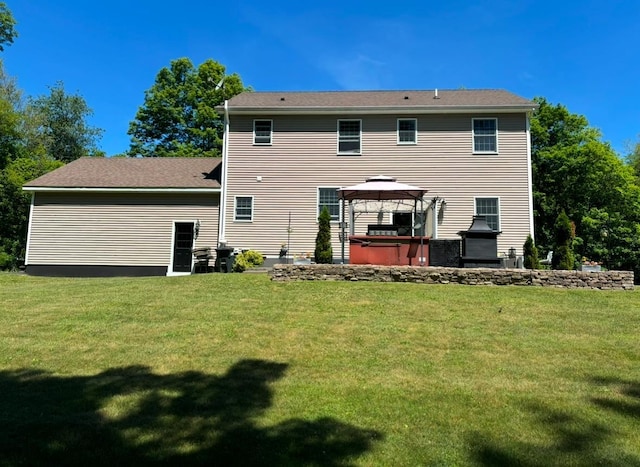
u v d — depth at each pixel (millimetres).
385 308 7676
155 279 11359
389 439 3195
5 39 25578
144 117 31297
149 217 16391
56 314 7273
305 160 16422
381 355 5293
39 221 16359
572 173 25047
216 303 8062
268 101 17453
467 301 8234
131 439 3152
